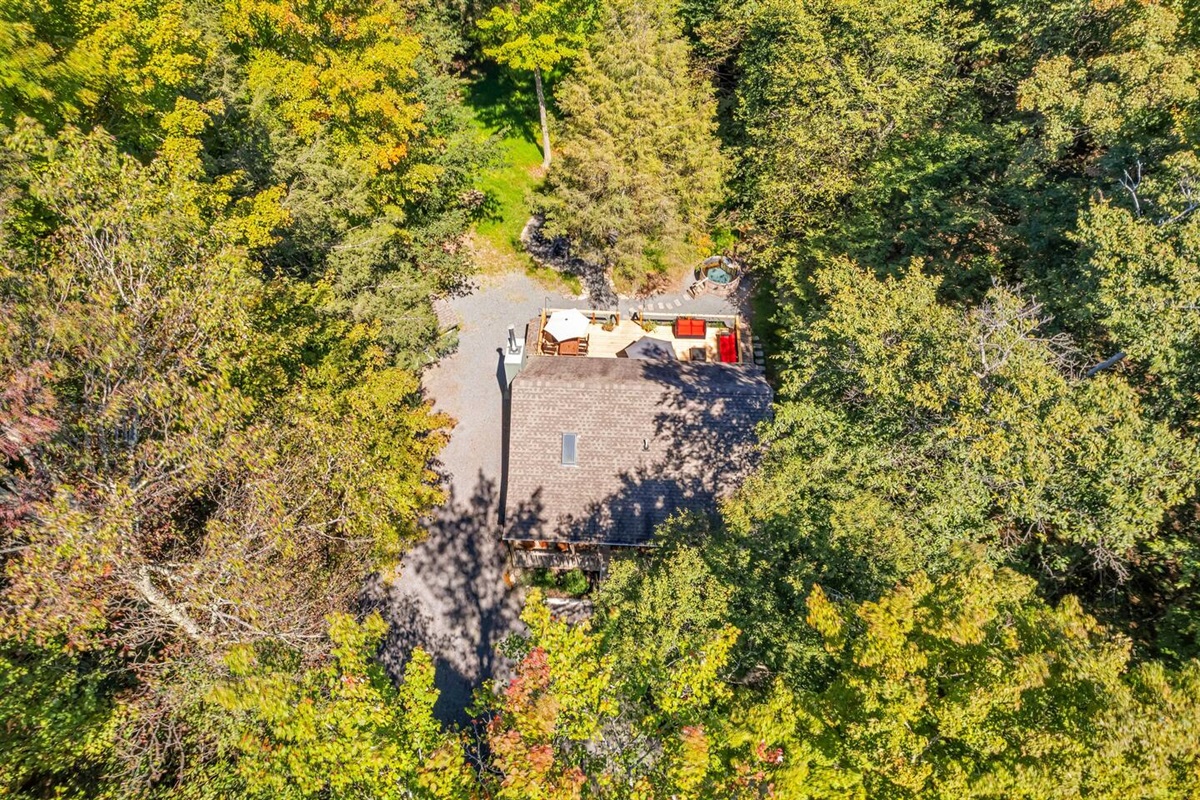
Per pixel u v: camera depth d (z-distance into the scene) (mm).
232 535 13688
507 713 11812
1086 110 20156
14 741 11352
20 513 12023
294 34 23109
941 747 11094
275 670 13195
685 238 31219
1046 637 11367
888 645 11297
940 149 25859
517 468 23422
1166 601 17141
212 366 14750
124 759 12727
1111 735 9234
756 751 10883
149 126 19641
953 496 17031
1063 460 15984
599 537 23078
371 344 22312
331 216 22125
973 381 16609
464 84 38500
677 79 29047
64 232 13938
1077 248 20984
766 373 30062
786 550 17672
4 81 14969
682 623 15922
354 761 10461
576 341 29438
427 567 24719
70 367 13156
